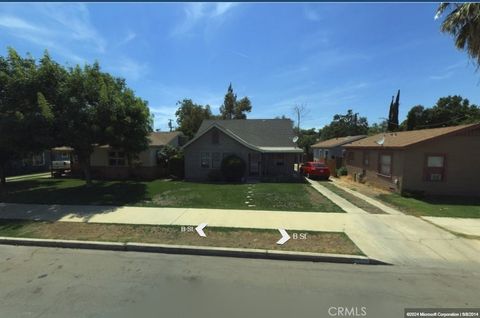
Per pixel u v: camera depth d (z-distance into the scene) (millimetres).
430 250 7348
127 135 16062
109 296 5059
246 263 6598
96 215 10641
